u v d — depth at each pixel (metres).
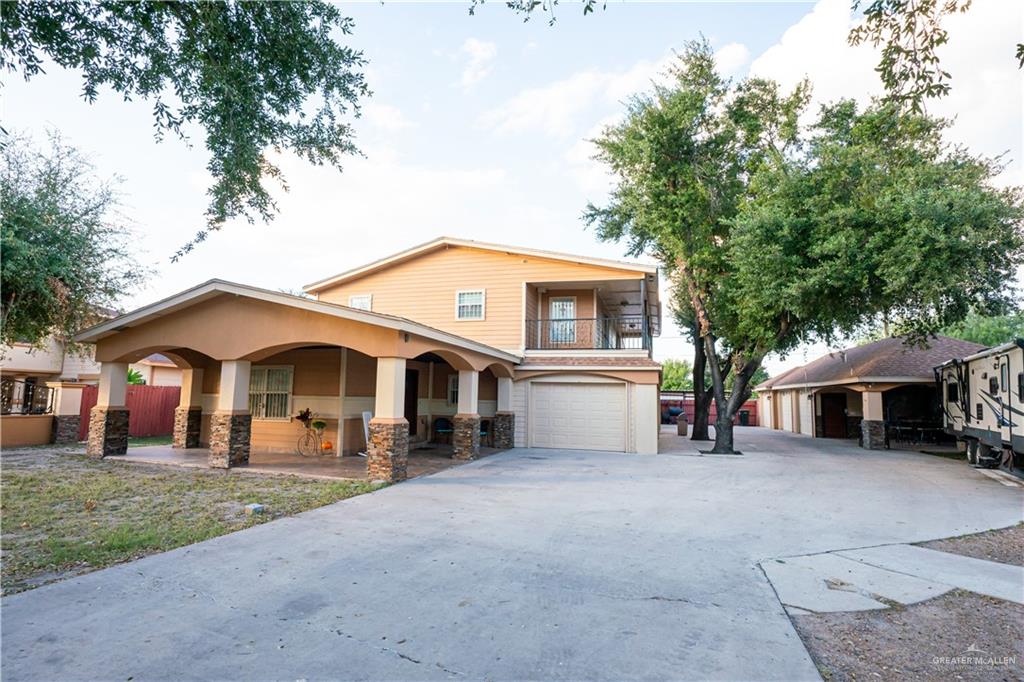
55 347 19.59
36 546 5.95
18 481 9.90
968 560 5.91
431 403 18.31
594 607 4.43
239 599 4.52
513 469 12.51
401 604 4.45
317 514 7.68
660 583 5.04
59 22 5.02
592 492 9.77
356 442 14.73
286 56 6.01
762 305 14.95
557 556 5.82
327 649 3.65
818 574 5.40
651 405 16.78
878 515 8.17
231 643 3.72
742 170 18.30
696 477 11.94
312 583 4.91
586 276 18.23
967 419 14.42
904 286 12.62
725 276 16.81
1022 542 6.68
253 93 6.03
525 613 4.29
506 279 18.95
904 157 13.00
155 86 5.66
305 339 11.10
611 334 26.23
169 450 14.91
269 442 15.07
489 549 6.04
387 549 6.00
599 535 6.74
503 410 17.31
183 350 15.27
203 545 6.09
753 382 46.59
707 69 17.39
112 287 13.78
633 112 17.39
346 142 7.02
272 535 6.54
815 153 15.02
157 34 5.42
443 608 4.37
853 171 13.29
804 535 6.93
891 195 12.39
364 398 15.16
